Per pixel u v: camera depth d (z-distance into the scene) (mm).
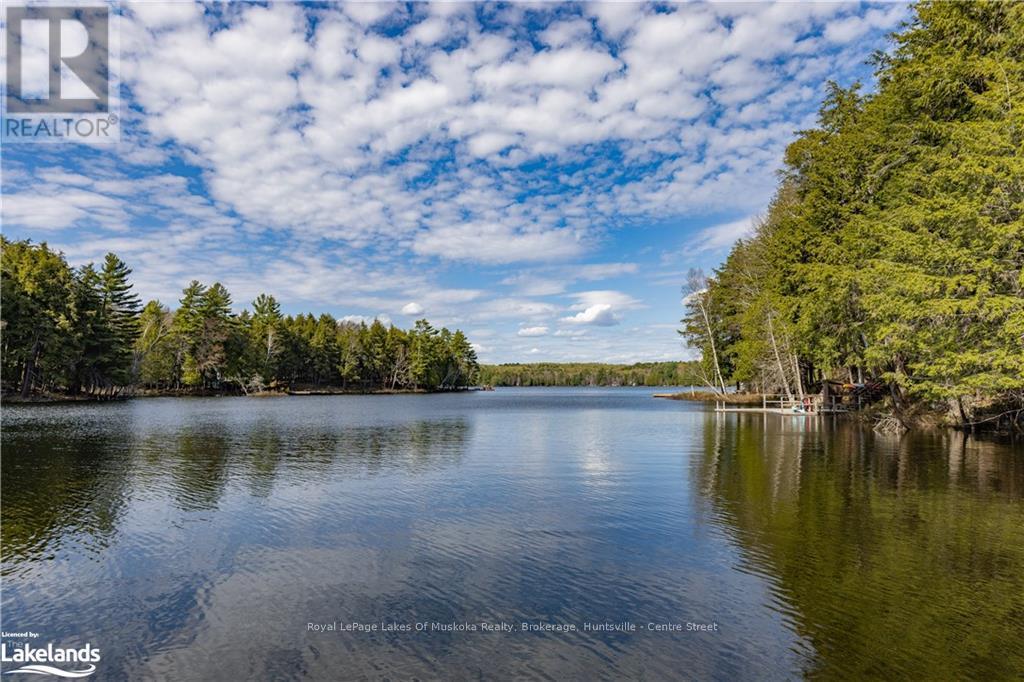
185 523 12586
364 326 133000
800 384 46500
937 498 13945
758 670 6363
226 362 89188
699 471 18672
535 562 9922
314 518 12984
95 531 11984
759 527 11766
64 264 64812
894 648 6793
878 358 27031
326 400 85812
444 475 18547
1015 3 21875
